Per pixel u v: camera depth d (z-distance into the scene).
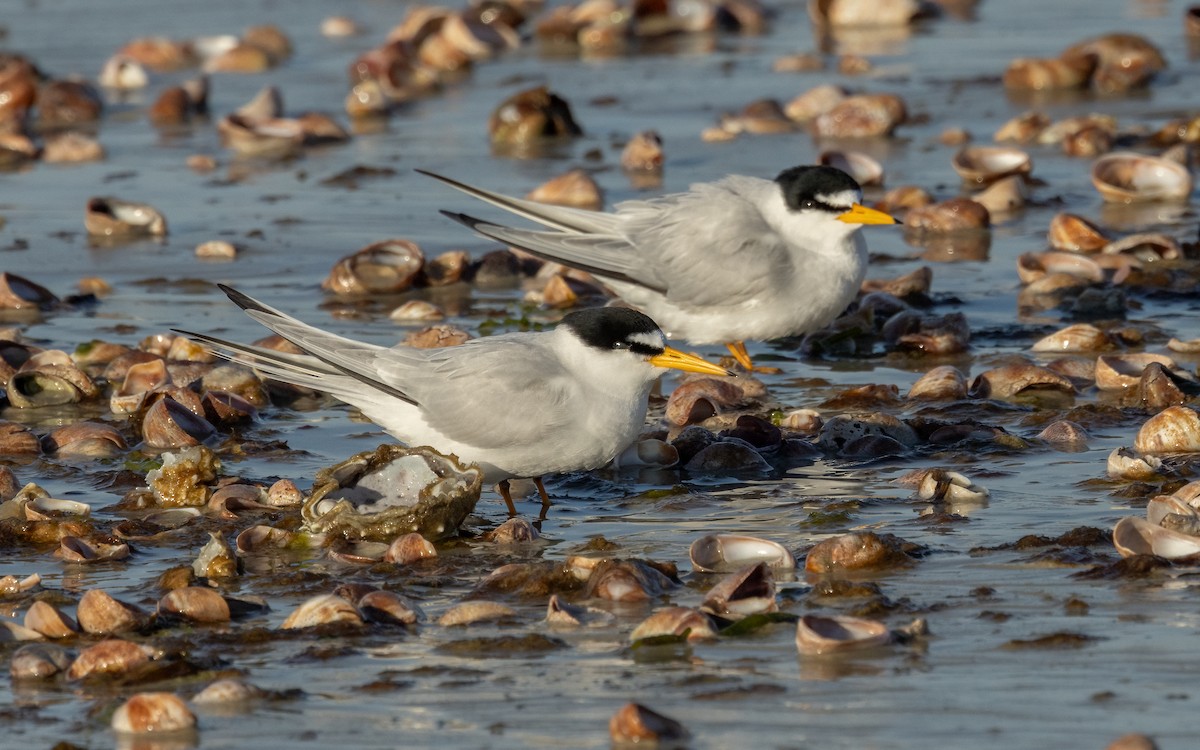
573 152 24.80
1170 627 8.33
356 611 8.94
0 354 15.12
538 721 7.54
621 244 15.48
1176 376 13.59
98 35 35.88
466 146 25.61
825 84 28.77
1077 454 12.12
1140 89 27.58
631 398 11.55
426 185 23.00
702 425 13.11
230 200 22.53
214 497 11.47
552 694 7.84
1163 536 9.52
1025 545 9.88
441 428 11.42
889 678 7.84
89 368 15.36
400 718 7.63
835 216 14.91
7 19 38.00
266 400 14.41
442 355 11.61
